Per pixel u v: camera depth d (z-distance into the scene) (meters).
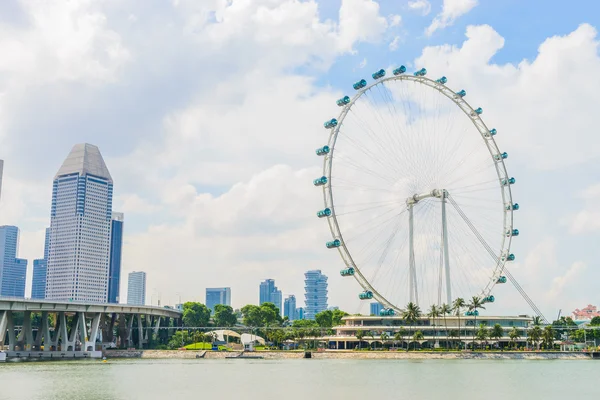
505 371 162.25
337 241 197.25
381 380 133.88
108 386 119.75
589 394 108.75
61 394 105.38
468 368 174.62
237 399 99.06
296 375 149.62
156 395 104.81
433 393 108.25
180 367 186.00
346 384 124.50
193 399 98.94
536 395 106.69
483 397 103.12
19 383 125.06
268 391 111.31
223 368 179.62
